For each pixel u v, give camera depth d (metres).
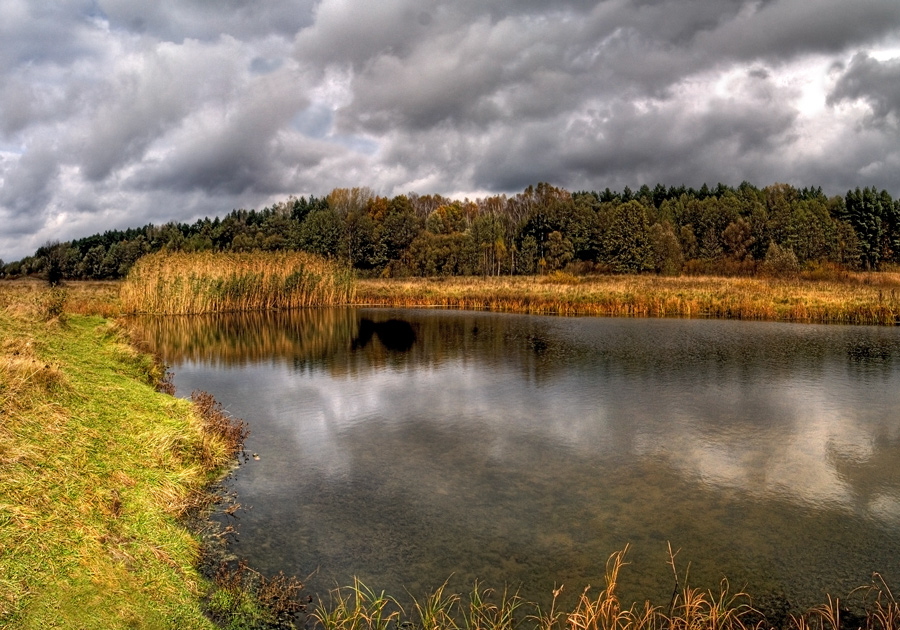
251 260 34.66
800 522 6.53
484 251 68.44
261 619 4.56
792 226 67.56
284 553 5.71
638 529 6.35
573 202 80.88
